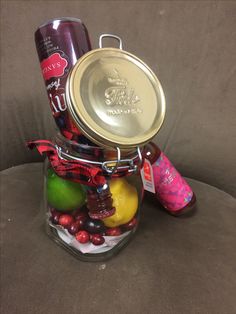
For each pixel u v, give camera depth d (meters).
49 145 0.46
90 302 0.45
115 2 0.66
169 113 0.70
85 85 0.41
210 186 0.71
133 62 0.47
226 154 0.68
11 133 0.72
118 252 0.53
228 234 0.58
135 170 0.45
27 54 0.68
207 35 0.65
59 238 0.53
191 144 0.70
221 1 0.63
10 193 0.65
